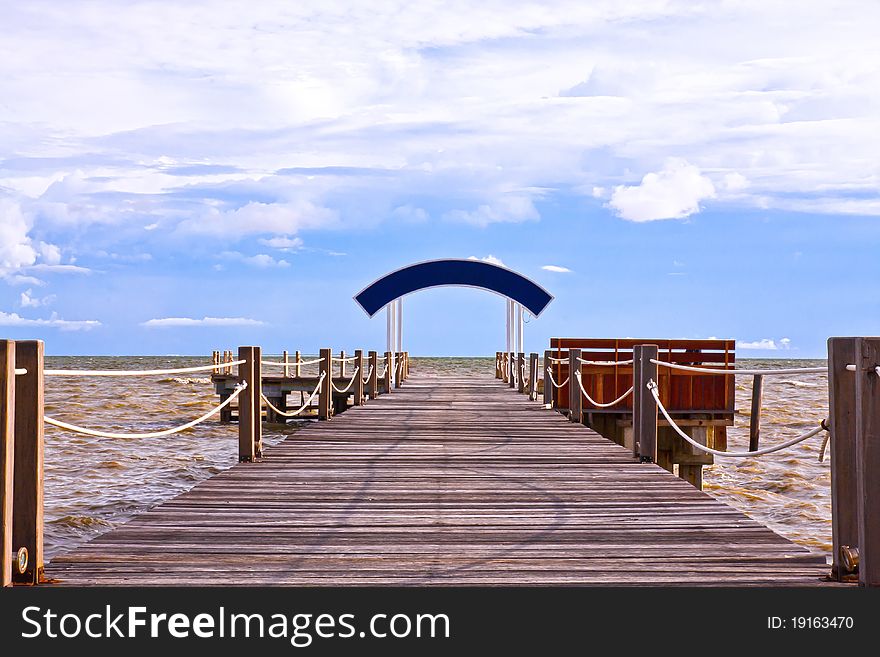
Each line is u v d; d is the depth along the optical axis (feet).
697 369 26.48
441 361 354.54
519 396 64.64
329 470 26.73
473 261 83.10
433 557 16.02
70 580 14.39
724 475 48.91
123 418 80.69
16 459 14.05
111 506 35.88
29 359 14.01
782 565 15.44
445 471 26.58
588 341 50.88
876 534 13.82
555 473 26.20
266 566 15.37
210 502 21.31
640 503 21.36
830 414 14.53
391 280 84.28
